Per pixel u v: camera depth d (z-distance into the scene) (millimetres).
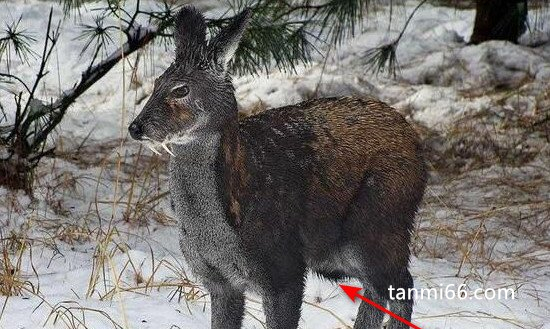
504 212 11641
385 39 19047
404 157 7629
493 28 18750
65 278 8734
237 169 6543
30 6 19594
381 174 7488
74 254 9570
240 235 6617
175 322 7703
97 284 8547
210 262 6723
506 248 10648
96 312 7691
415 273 9531
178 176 6504
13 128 11133
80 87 11000
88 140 13852
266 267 6773
